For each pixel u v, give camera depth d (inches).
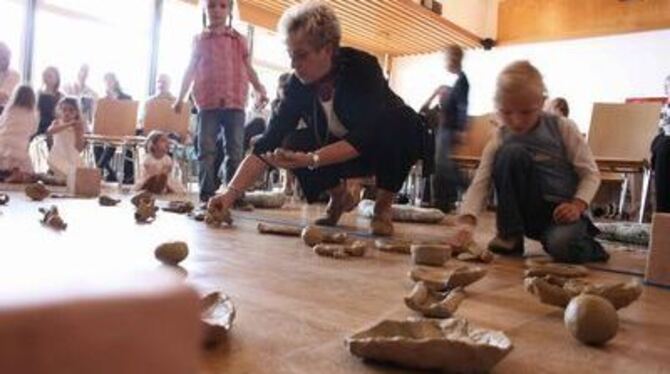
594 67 332.5
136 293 3.6
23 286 3.4
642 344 33.5
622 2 322.3
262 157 82.2
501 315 38.0
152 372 3.5
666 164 129.0
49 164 162.4
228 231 74.6
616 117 159.9
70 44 244.5
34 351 3.2
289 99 85.0
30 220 69.1
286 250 61.4
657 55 312.8
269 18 305.7
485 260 64.7
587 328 31.9
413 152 85.6
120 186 178.5
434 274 47.1
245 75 124.5
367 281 46.4
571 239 69.7
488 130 187.6
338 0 297.1
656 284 58.0
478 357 24.6
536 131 74.6
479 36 374.9
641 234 108.6
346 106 82.5
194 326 3.7
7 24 229.8
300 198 159.3
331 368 25.1
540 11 352.8
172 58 280.2
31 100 157.8
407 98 401.4
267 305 36.3
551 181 74.2
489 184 75.2
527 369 27.2
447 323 28.2
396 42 371.9
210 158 121.6
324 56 78.9
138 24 268.5
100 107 186.4
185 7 281.1
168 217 86.7
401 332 27.6
